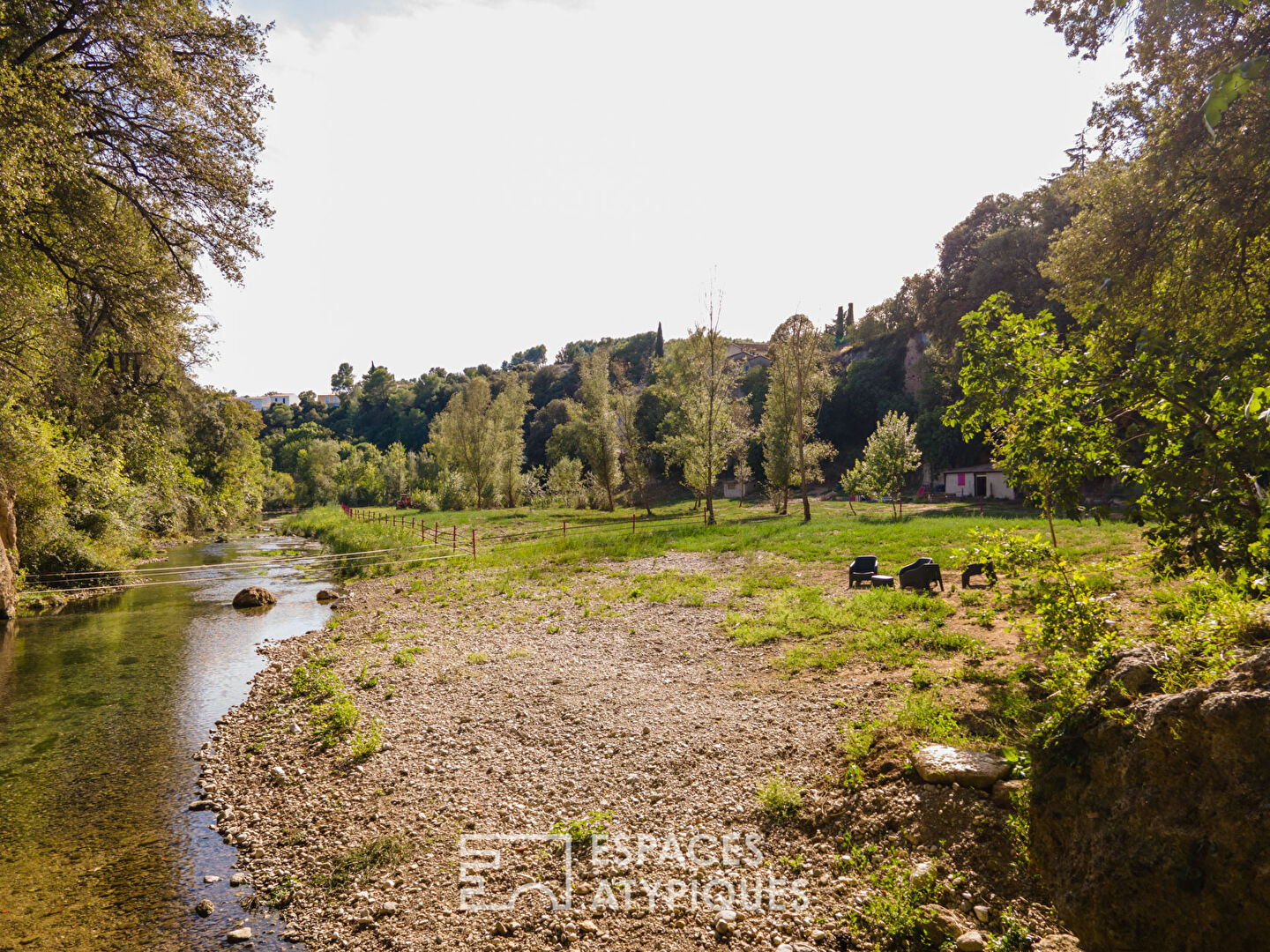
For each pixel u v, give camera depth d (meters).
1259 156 11.01
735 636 11.94
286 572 28.31
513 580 20.77
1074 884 3.77
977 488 48.81
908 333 70.69
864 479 33.34
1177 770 3.47
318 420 152.00
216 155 15.18
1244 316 11.45
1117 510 24.34
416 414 133.25
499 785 7.34
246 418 60.69
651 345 129.12
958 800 5.21
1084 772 3.96
